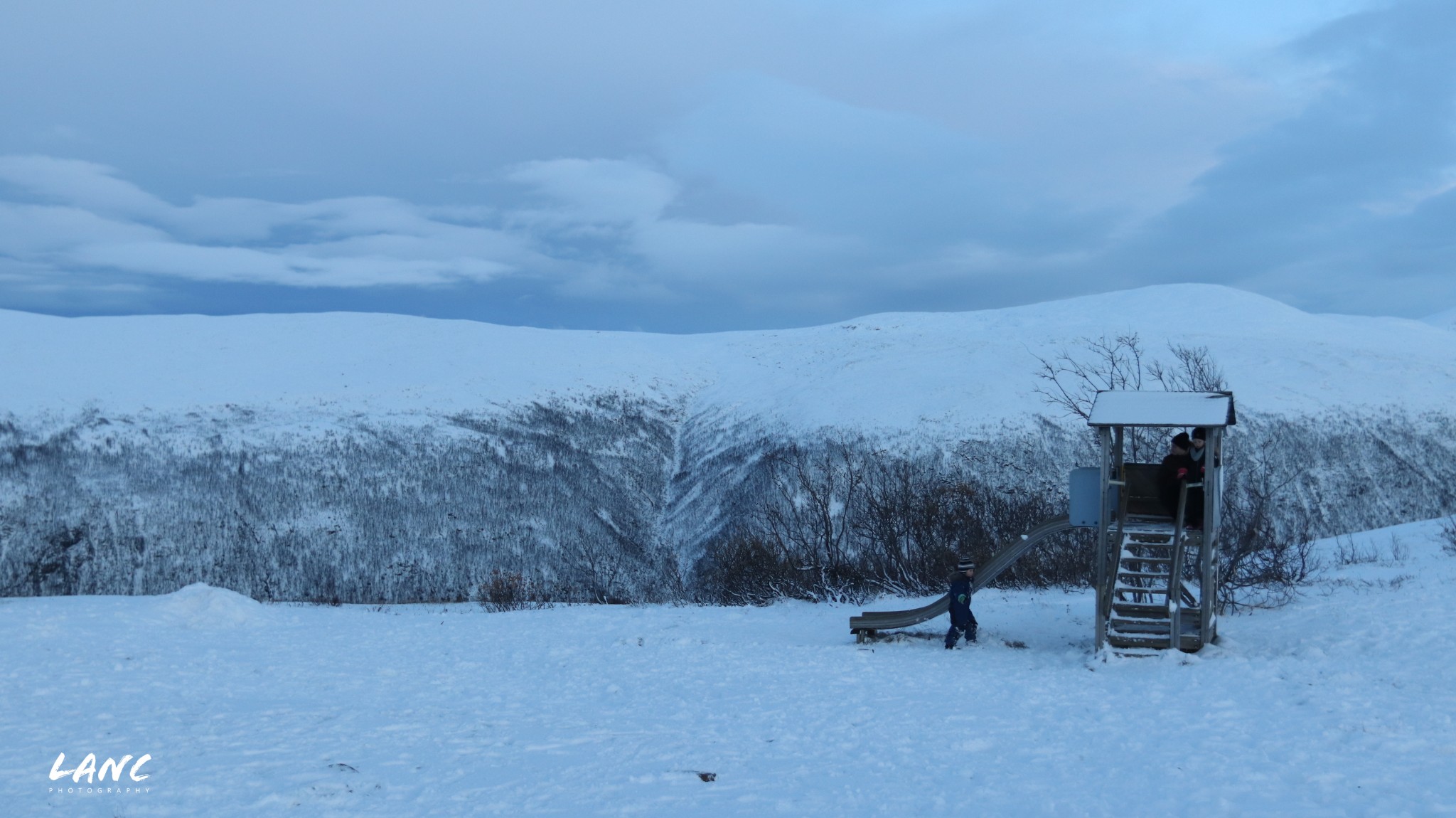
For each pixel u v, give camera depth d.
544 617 20.25
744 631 17.50
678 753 8.48
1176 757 7.64
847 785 7.34
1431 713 8.52
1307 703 9.22
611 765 8.06
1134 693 10.38
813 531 27.59
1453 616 13.16
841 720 9.73
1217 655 12.19
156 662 13.98
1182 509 12.73
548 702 11.27
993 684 11.45
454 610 27.45
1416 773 6.86
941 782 7.32
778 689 11.60
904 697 10.83
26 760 8.17
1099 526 13.19
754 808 6.78
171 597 20.08
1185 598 15.03
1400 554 23.16
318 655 15.33
